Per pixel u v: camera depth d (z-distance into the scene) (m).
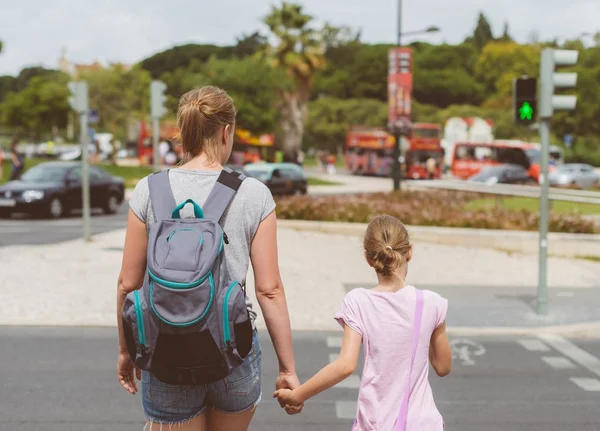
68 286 15.80
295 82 83.75
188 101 4.27
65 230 28.75
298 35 82.81
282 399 4.38
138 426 7.94
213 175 4.16
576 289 16.47
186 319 3.72
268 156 82.69
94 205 37.19
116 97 88.38
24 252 21.09
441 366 4.64
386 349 4.44
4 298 14.49
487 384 9.66
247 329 3.91
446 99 166.75
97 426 7.92
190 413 4.05
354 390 9.36
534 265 20.08
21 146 121.25
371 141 91.31
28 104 118.00
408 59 46.72
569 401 8.98
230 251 4.08
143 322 3.83
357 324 4.49
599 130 105.88
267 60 81.81
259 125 72.94
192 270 3.75
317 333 12.33
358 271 18.50
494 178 54.06
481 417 8.36
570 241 21.98
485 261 20.53
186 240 3.84
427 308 4.49
